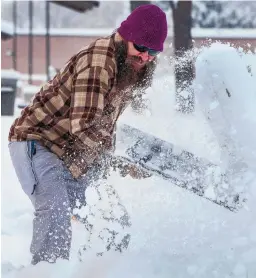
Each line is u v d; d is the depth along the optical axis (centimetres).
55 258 436
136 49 431
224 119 445
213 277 404
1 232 612
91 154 454
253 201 432
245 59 456
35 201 449
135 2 1812
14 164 456
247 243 423
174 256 428
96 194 475
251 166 434
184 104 466
